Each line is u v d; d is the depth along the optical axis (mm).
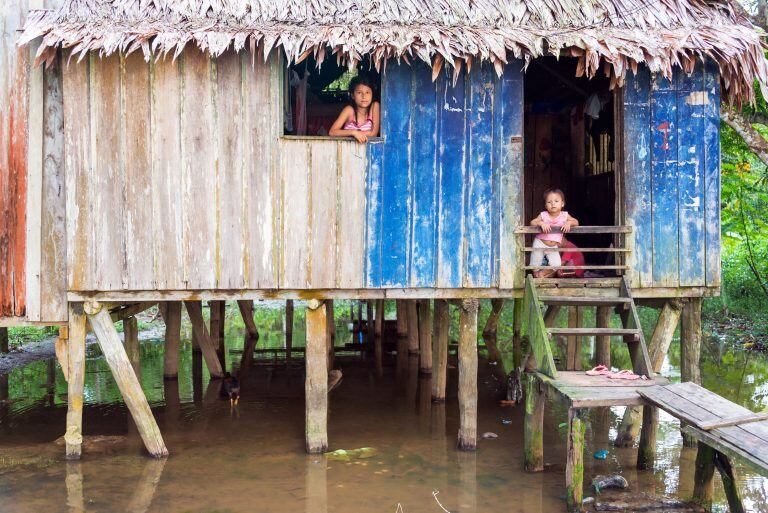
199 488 6633
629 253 7426
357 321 16891
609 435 8344
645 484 6781
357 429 8586
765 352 12984
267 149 7203
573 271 8336
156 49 7043
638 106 7449
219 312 13258
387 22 7090
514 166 7434
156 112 7086
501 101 7422
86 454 7555
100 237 7090
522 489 6652
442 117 7367
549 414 9172
